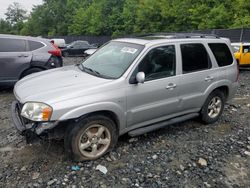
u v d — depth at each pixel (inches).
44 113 130.0
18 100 146.9
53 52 314.7
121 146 167.2
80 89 140.6
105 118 147.7
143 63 160.1
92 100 138.9
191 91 185.8
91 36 1734.7
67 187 126.8
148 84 160.7
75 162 146.4
